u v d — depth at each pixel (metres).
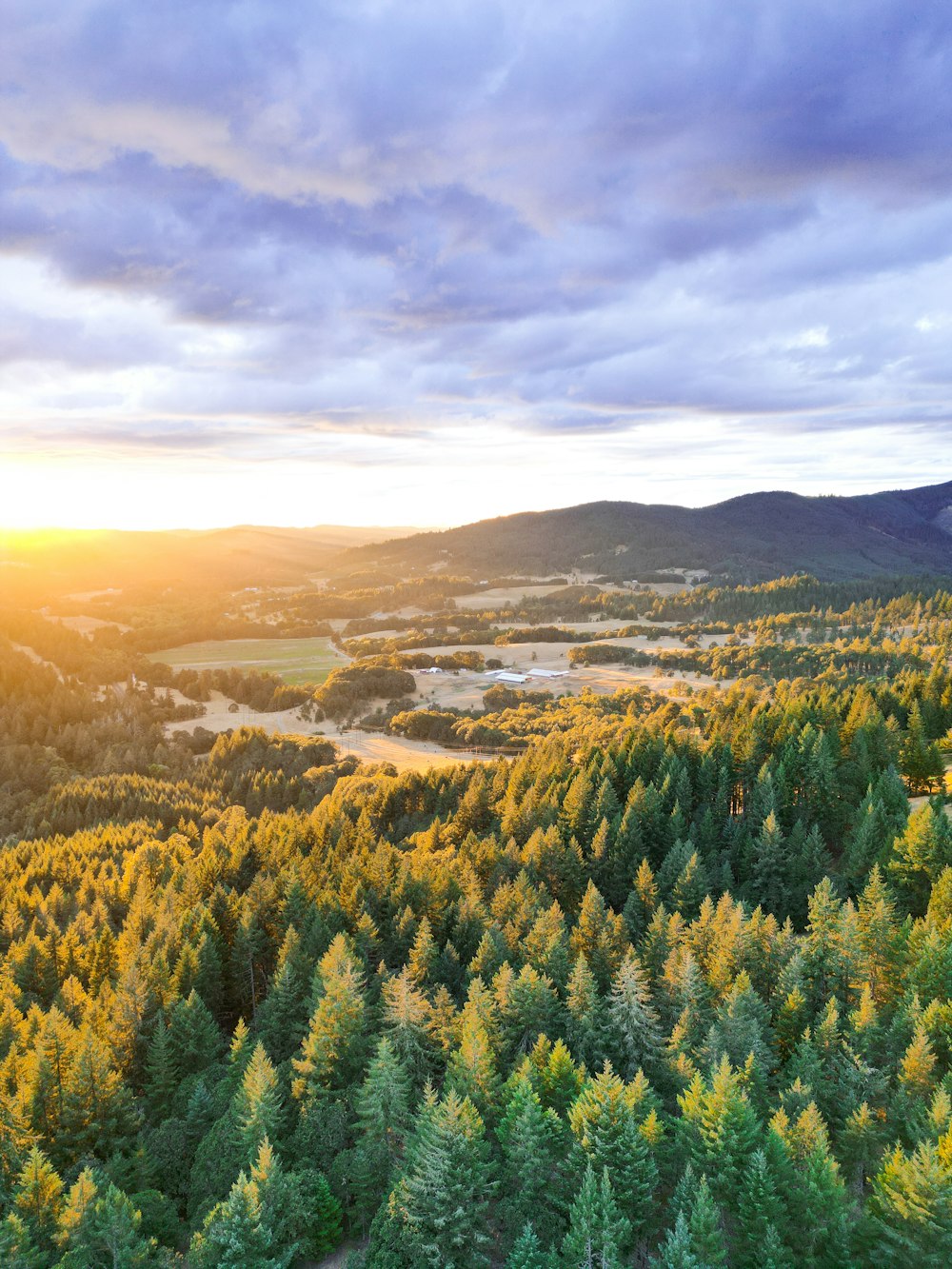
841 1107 44.12
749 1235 35.28
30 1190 41.75
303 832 107.69
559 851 84.12
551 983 58.91
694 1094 40.59
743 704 133.38
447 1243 36.38
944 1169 34.41
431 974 65.56
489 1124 43.97
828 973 55.53
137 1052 60.75
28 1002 71.50
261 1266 36.09
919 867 67.00
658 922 63.00
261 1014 62.78
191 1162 49.03
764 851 77.50
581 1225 33.94
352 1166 42.81
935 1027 45.78
